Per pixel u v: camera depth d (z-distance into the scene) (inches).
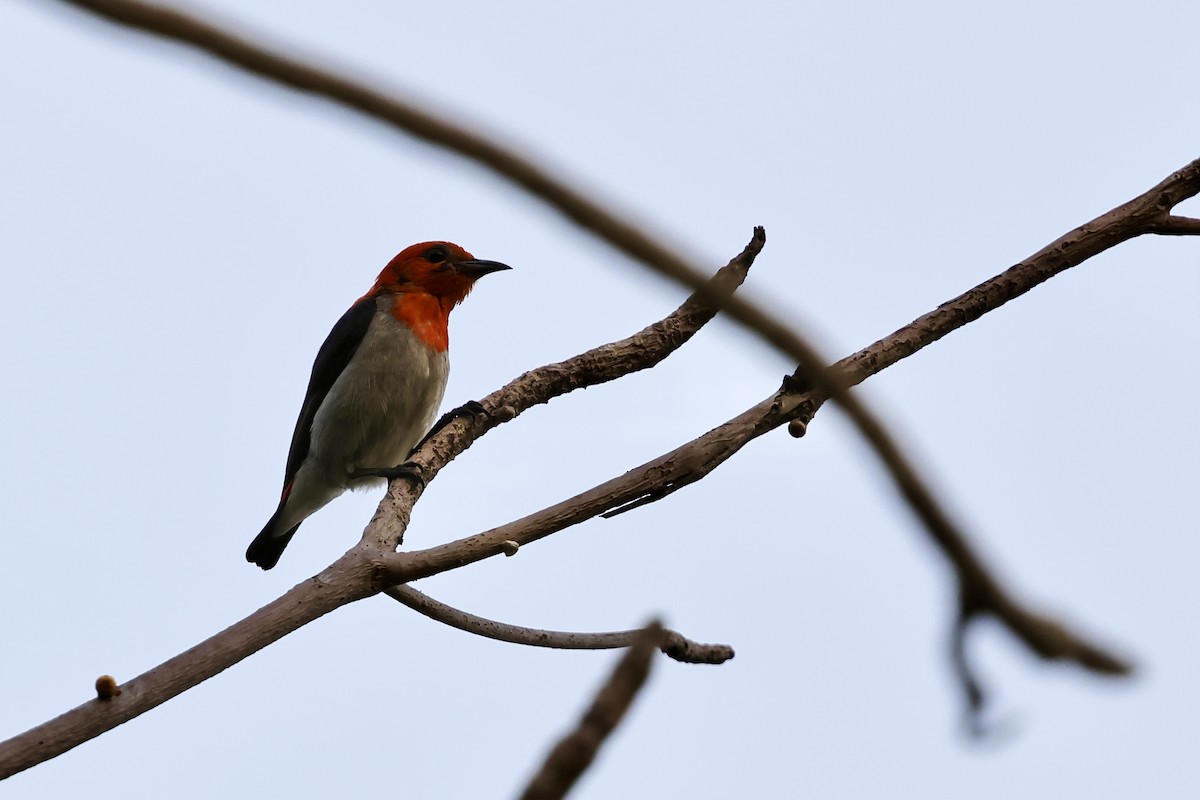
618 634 308.5
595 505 264.2
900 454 60.2
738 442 271.3
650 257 52.4
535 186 49.7
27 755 184.4
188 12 43.4
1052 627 61.8
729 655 284.5
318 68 46.0
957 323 253.3
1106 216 246.7
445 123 48.3
